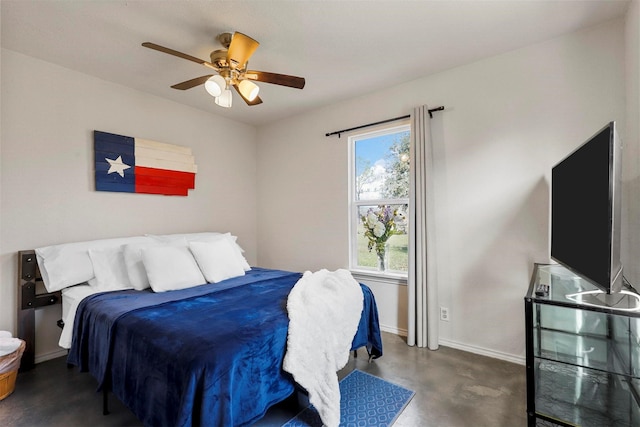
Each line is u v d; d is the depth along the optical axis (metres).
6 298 2.35
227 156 4.01
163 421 1.34
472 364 2.41
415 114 2.80
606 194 1.35
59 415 1.81
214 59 2.05
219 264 2.74
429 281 2.71
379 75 2.83
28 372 2.32
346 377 2.22
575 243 1.68
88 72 2.73
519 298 2.43
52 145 2.57
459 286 2.69
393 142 3.21
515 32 2.18
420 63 2.62
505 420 1.75
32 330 2.40
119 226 2.98
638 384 1.40
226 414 1.30
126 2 1.84
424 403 1.91
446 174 2.75
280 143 4.10
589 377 1.49
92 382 2.19
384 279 3.15
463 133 2.67
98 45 2.31
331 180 3.59
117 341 1.71
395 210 3.18
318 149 3.70
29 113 2.46
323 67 2.67
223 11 1.92
